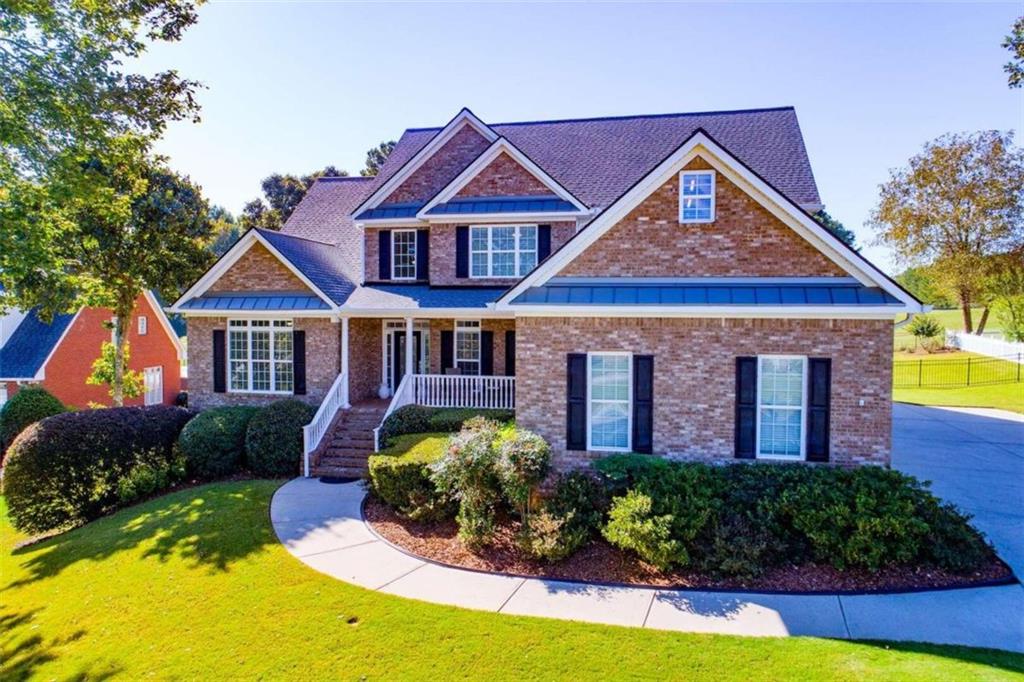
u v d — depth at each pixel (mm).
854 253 12875
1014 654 8148
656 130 23906
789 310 12867
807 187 18953
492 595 10117
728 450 13523
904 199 44781
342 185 28875
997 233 41062
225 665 8484
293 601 10039
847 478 12062
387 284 22188
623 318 13961
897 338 55531
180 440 18078
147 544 12953
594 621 9203
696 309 13242
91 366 31219
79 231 19156
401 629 9070
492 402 19250
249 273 21078
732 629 8914
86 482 16031
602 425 14234
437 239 21250
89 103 16125
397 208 22203
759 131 22344
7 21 13852
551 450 14195
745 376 13422
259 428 17859
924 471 16750
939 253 44344
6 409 23234
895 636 8664
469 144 22281
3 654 9680
